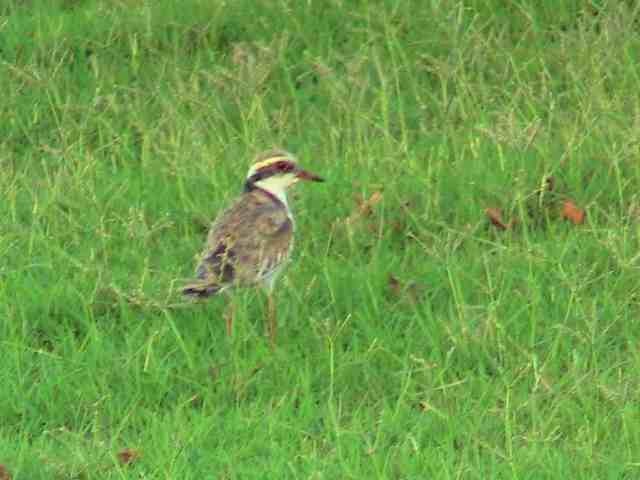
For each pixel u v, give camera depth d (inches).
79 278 620.4
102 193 683.4
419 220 658.2
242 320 587.8
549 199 671.1
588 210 654.5
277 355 570.3
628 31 768.9
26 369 574.2
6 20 796.6
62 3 847.7
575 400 546.0
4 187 687.1
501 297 597.6
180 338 569.0
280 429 532.7
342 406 549.6
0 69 780.0
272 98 763.4
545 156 685.9
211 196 683.4
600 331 585.6
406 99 756.6
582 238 640.4
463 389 553.6
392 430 531.5
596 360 563.2
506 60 767.1
